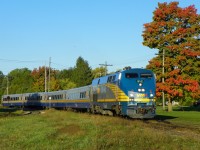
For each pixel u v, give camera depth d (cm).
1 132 2475
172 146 1627
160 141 1752
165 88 4953
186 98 5997
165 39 5159
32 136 2194
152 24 5291
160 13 5278
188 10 5197
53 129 2444
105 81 3728
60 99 6091
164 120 3197
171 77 5019
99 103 3944
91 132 2158
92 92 4278
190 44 5044
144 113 3123
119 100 3219
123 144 1705
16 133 2377
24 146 1881
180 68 5109
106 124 2602
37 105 7481
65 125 2672
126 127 2367
